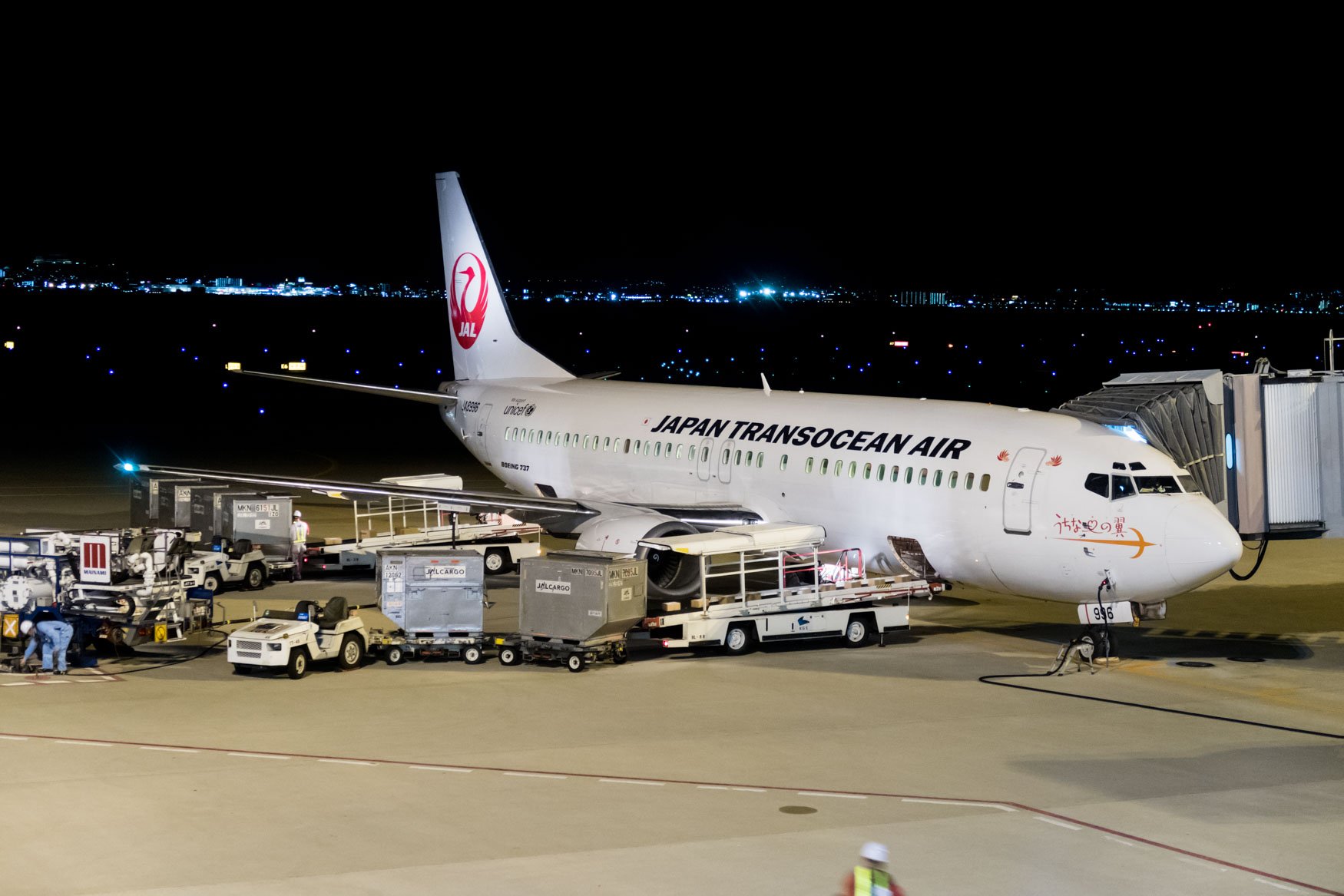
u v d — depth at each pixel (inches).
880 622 1176.8
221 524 1505.9
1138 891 621.9
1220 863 658.8
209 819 711.1
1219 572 1039.6
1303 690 1020.5
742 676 1056.2
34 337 7066.9
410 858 655.1
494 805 737.0
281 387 4805.6
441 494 1398.9
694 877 631.2
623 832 692.7
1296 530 1172.5
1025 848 675.4
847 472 1244.5
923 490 1178.0
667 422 1465.3
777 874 636.1
